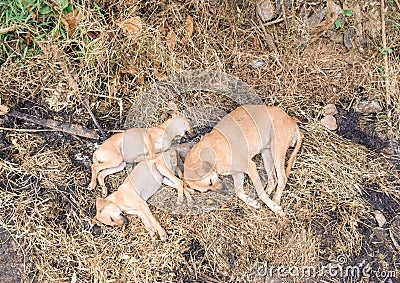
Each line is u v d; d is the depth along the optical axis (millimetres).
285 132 2797
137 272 2674
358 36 3318
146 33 3133
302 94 3207
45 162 2910
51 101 3076
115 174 2871
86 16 3070
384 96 3221
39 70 3115
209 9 3289
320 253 2771
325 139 3068
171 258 2707
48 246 2711
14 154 2930
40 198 2812
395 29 3373
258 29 3316
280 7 3324
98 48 3070
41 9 3062
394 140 3125
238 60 3240
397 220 2881
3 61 3141
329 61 3305
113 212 2664
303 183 2902
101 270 2670
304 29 3311
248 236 2773
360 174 2982
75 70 3111
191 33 3244
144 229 2746
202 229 2770
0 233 2736
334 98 3225
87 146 2969
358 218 2855
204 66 3201
